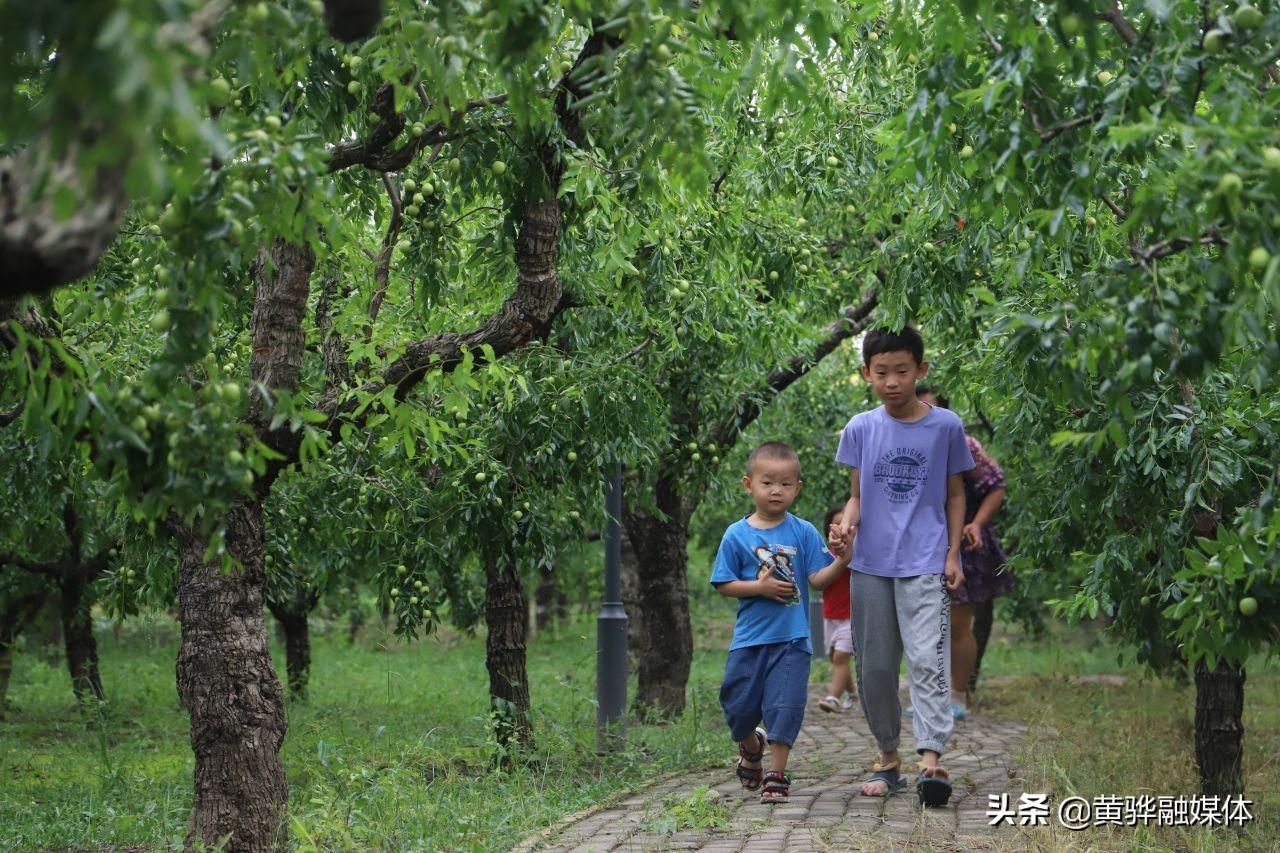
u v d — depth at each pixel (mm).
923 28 3885
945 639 5410
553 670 15438
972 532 5836
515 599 7488
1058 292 4875
